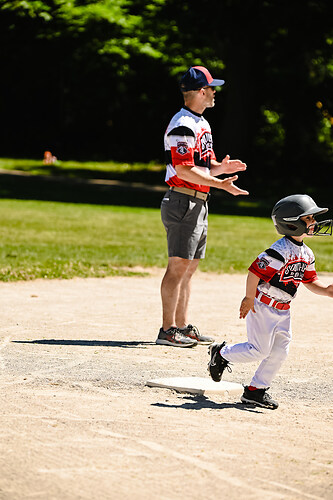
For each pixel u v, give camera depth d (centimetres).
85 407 1431
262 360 1521
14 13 9025
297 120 10969
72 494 1022
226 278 3484
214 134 11994
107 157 13100
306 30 8769
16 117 13462
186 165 2002
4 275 3209
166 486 1058
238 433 1305
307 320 2492
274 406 1484
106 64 11138
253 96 9094
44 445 1207
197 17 8381
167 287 2067
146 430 1302
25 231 4888
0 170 9831
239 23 8469
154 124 13138
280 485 1073
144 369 1766
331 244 5059
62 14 8962
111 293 2945
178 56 10531
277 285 1485
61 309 2548
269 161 11456
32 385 1583
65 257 3809
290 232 1489
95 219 5772
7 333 2127
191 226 2080
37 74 12838
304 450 1224
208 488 1055
